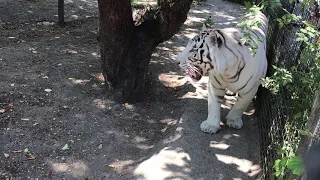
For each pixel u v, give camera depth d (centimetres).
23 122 420
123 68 474
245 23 306
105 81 488
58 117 437
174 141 383
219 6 1018
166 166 346
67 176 354
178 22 449
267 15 518
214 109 400
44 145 390
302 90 299
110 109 464
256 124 436
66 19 773
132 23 466
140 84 489
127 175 355
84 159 378
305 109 281
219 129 410
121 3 430
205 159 362
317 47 279
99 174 359
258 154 379
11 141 388
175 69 582
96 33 712
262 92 443
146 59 484
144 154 392
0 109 436
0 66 529
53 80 512
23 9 795
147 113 465
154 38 476
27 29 691
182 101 484
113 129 429
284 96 347
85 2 913
